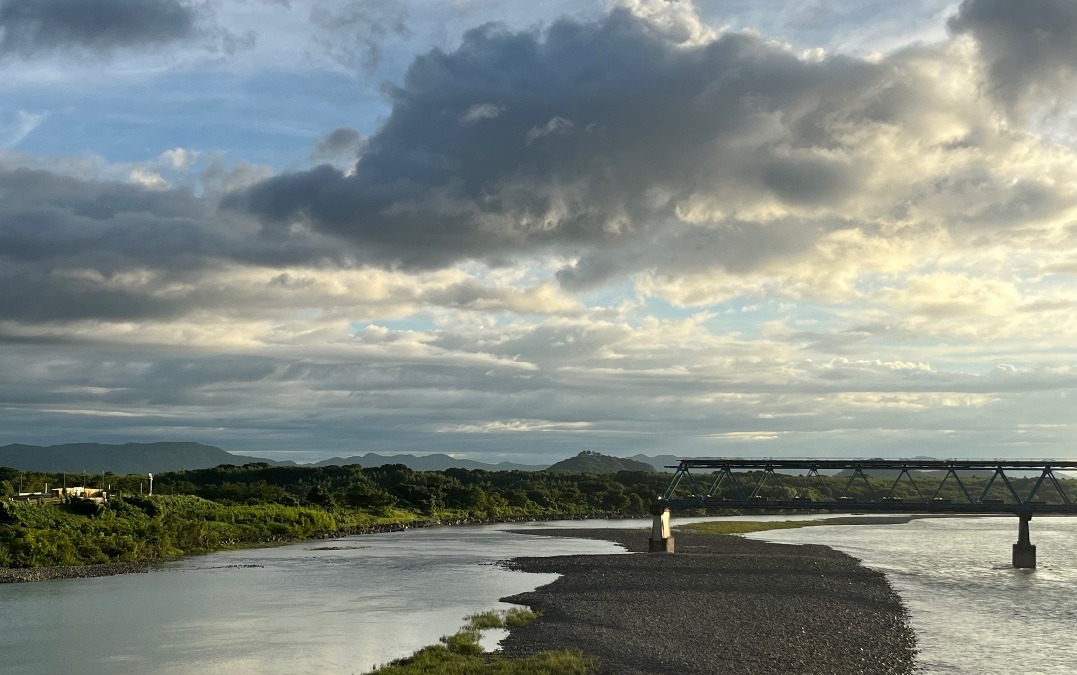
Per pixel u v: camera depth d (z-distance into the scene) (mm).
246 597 72500
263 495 179500
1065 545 133375
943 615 62188
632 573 87562
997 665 46156
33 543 92312
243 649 51000
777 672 43906
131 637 54531
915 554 114812
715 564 96062
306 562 103000
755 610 63531
